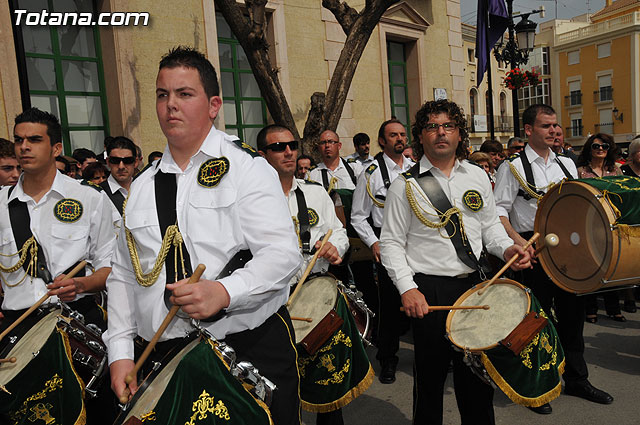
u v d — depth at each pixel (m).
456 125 2.74
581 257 3.20
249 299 1.52
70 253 2.75
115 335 1.79
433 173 2.82
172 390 1.51
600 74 42.34
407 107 12.13
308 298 2.93
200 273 1.43
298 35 9.46
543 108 3.76
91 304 2.89
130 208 1.72
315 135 6.39
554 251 3.38
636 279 3.10
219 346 1.59
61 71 6.95
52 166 2.77
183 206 1.66
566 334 3.58
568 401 3.57
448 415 3.48
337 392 2.72
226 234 1.62
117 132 7.30
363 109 10.74
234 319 1.70
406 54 12.10
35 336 2.48
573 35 43.88
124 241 1.80
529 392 2.37
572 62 44.25
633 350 4.49
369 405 3.70
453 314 2.62
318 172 5.97
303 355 2.61
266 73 6.02
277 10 8.96
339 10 6.62
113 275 1.84
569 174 3.87
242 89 8.96
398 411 3.59
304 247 3.04
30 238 2.67
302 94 9.54
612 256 2.97
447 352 2.65
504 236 2.82
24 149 2.62
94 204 2.87
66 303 2.78
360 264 5.06
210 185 1.63
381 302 4.14
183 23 7.84
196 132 1.67
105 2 7.11
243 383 1.61
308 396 2.76
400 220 2.76
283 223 1.64
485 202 2.83
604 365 4.18
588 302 5.32
